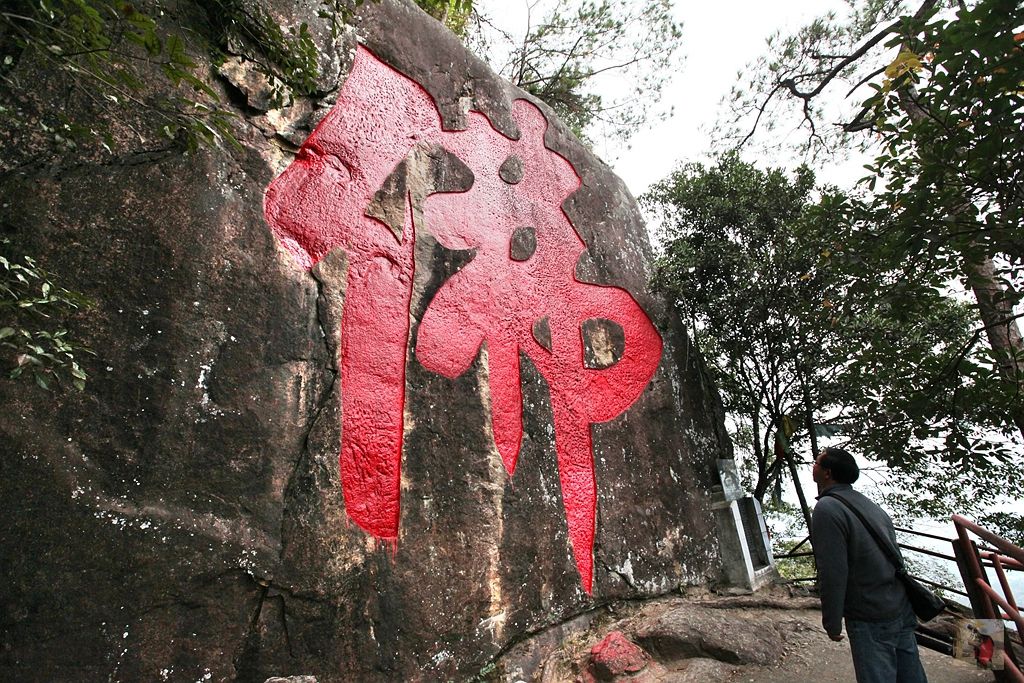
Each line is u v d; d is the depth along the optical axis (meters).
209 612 3.13
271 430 3.56
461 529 4.35
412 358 4.46
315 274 4.04
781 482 7.56
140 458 3.08
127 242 3.28
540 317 5.68
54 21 2.60
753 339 7.25
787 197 7.21
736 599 5.82
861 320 6.61
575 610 5.02
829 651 4.88
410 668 3.80
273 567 3.38
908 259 4.72
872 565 2.94
